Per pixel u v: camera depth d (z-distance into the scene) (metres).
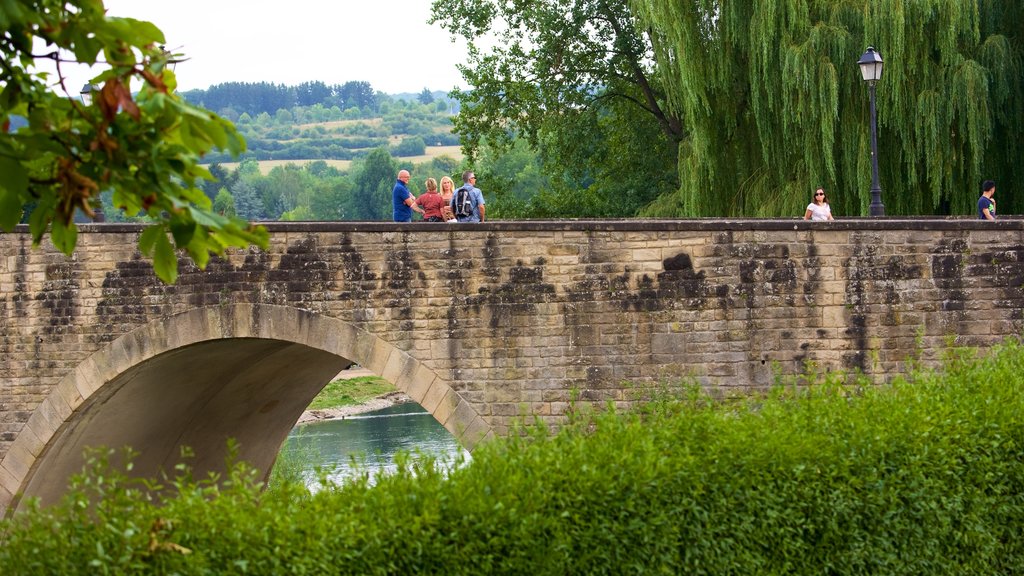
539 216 47.91
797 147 30.64
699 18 32.22
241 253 23.56
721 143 32.84
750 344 21.89
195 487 9.62
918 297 21.53
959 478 12.41
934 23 29.50
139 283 24.11
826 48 29.62
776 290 21.84
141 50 8.07
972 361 17.81
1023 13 30.50
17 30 8.09
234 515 8.96
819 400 13.41
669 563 10.54
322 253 23.27
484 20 46.31
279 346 28.22
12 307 24.69
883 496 11.78
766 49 30.38
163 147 8.14
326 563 8.85
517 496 9.98
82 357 24.47
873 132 26.83
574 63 45.38
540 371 22.55
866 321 21.64
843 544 11.67
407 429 58.59
